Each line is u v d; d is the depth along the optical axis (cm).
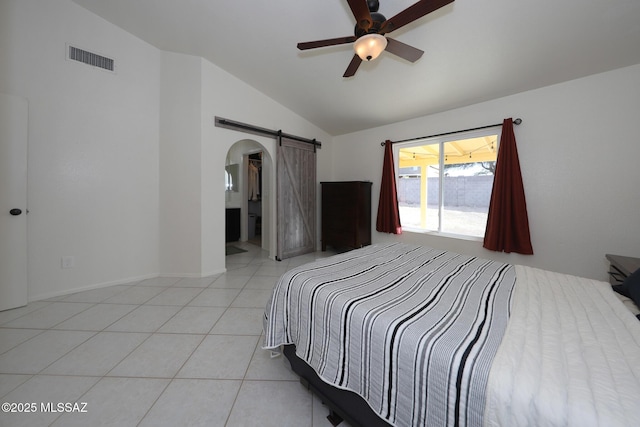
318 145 454
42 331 194
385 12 201
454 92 290
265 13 227
